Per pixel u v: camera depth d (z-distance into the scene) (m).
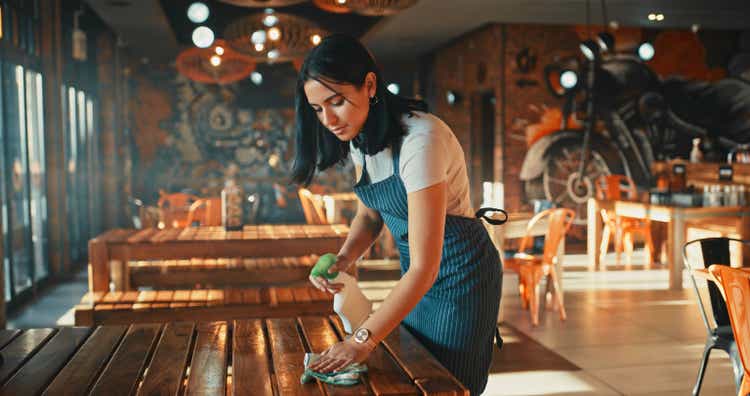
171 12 9.86
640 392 3.80
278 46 6.91
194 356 1.84
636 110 10.34
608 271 7.77
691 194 7.12
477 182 11.22
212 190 11.91
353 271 4.62
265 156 14.45
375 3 4.72
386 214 1.88
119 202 12.15
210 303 3.99
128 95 13.30
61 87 7.97
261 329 2.13
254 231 4.96
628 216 7.83
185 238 4.53
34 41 7.26
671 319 5.49
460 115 11.59
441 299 1.88
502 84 9.94
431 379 1.60
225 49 8.71
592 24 10.02
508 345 4.73
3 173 6.02
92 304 3.97
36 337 2.04
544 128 10.08
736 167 8.67
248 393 1.55
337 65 1.57
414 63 14.44
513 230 5.62
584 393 3.77
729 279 2.79
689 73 10.48
